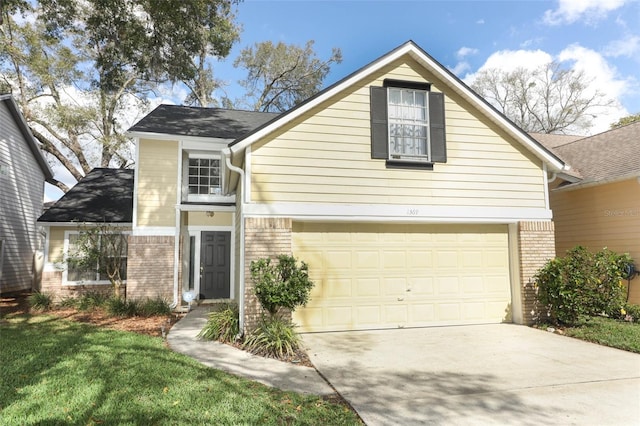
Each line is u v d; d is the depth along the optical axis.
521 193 9.47
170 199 12.84
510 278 9.63
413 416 4.27
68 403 4.37
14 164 16.69
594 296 8.41
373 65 8.73
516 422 4.12
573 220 12.32
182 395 4.67
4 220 15.98
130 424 3.84
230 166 8.27
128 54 13.28
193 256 13.36
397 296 8.97
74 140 22.94
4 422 3.87
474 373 5.77
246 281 7.80
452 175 9.11
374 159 8.72
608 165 11.49
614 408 4.47
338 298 8.66
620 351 6.95
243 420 4.00
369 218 8.54
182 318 10.48
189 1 12.03
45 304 11.58
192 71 14.41
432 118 9.12
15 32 18.89
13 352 6.54
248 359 6.50
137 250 12.47
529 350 7.03
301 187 8.30
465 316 9.28
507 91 31.70
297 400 4.66
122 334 8.16
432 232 9.30
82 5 13.84
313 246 8.62
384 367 6.07
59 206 14.73
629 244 10.51
